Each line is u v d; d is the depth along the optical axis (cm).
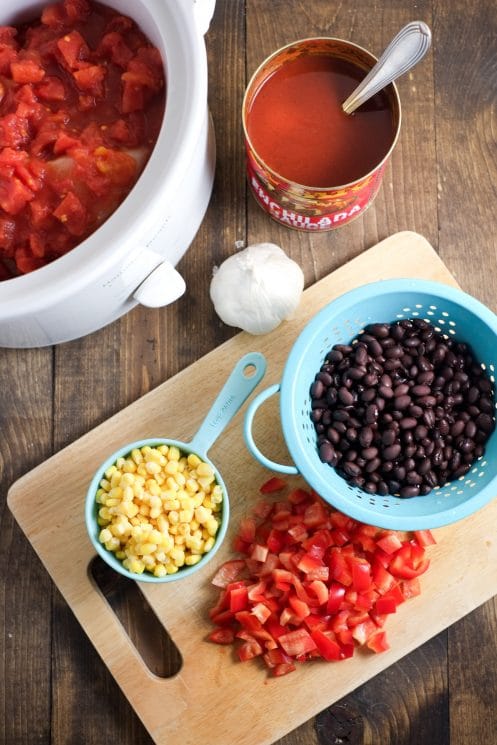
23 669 67
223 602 64
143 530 61
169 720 65
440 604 65
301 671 65
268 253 65
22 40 62
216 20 70
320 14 70
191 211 63
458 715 67
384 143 63
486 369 64
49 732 67
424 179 70
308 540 64
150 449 63
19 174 58
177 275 61
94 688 67
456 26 70
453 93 70
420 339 64
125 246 54
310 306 67
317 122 63
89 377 68
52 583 68
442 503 61
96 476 62
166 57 56
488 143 70
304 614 63
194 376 67
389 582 64
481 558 65
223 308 65
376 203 69
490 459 62
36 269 59
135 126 60
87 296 58
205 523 62
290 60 63
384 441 62
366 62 62
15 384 68
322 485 58
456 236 69
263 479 66
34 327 60
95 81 59
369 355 63
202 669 65
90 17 61
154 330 69
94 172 58
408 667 67
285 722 65
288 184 60
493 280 69
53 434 68
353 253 69
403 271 68
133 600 68
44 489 66
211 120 66
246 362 64
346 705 67
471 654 67
